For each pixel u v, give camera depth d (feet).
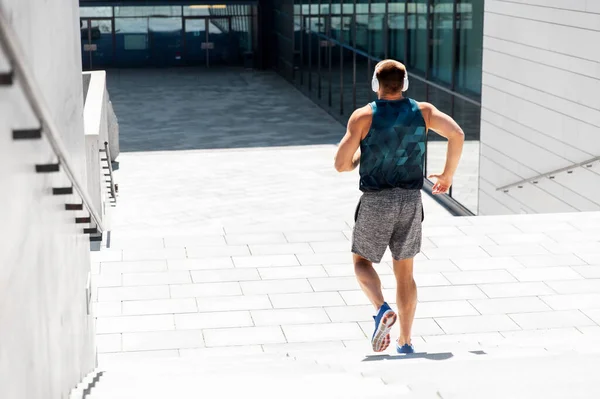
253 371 18.72
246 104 116.98
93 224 23.73
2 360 9.80
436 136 73.77
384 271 31.94
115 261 33.04
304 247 34.71
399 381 15.69
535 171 55.11
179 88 129.49
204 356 24.98
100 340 26.68
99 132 49.16
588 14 47.62
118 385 16.97
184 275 31.73
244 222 65.62
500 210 60.85
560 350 22.08
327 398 13.58
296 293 30.19
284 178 79.10
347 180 78.23
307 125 103.55
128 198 72.13
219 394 14.34
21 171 11.36
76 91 21.57
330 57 110.83
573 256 33.22
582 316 28.17
